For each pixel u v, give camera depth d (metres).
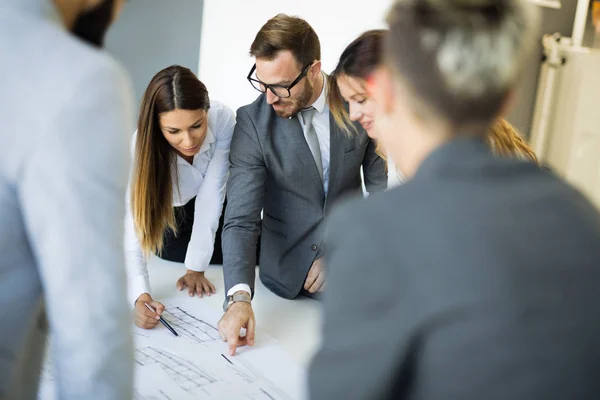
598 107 2.78
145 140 1.51
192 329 1.36
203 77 2.77
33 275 0.63
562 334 0.47
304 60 1.47
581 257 0.50
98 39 0.70
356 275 0.50
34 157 0.56
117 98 0.60
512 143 1.16
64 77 0.57
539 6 2.61
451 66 0.51
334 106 1.47
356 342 0.49
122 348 0.63
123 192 0.62
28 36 0.57
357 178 1.67
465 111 0.52
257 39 1.47
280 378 1.17
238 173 1.56
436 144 0.55
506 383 0.47
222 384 1.12
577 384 0.48
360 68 1.17
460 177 0.52
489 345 0.47
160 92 1.47
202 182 1.71
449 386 0.48
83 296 0.60
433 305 0.47
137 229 1.50
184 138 1.51
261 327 1.41
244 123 1.57
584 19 2.65
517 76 0.53
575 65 2.69
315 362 0.52
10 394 0.65
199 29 2.69
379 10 2.65
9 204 0.58
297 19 1.50
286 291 1.61
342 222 0.53
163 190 1.56
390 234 0.50
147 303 1.42
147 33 2.62
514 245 0.49
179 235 1.79
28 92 0.56
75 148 0.57
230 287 1.41
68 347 0.62
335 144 1.57
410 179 0.55
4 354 0.63
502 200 0.51
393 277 0.48
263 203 1.69
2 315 0.61
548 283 0.48
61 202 0.57
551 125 2.75
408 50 0.53
